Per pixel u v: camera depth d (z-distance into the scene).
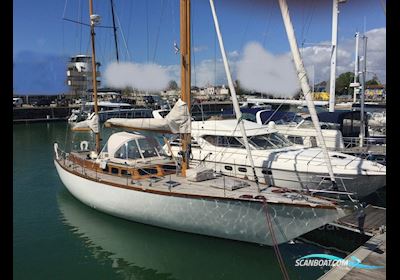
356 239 8.37
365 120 16.27
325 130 14.22
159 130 9.73
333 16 17.34
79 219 10.37
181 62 9.70
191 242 8.61
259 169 11.00
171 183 9.12
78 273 7.45
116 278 7.29
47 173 16.73
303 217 7.55
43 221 10.30
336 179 9.98
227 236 8.16
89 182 9.95
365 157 12.86
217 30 8.76
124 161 10.29
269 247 8.04
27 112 46.62
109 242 8.91
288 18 7.67
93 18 12.55
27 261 7.93
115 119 10.33
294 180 10.34
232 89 8.79
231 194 8.17
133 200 8.84
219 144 12.09
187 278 7.36
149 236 9.06
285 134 14.80
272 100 18.39
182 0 9.58
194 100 18.12
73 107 48.50
